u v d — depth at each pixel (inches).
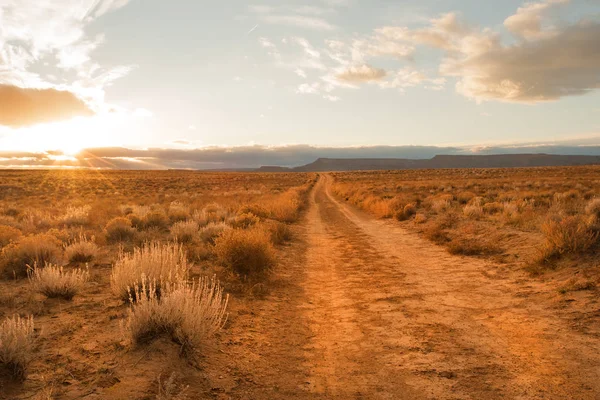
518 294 284.8
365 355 194.1
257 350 196.2
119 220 538.0
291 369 177.8
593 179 1706.4
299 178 4284.0
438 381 161.6
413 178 3152.1
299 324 244.2
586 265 307.7
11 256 314.5
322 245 587.5
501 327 222.7
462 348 196.1
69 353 165.9
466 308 264.2
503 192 1273.4
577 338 195.8
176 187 2396.7
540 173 2805.1
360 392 155.1
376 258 472.7
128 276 243.9
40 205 1146.0
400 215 840.9
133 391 137.2
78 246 374.0
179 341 174.9
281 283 345.1
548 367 168.2
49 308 229.0
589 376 157.5
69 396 131.0
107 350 169.5
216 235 513.3
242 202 1274.6
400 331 226.2
